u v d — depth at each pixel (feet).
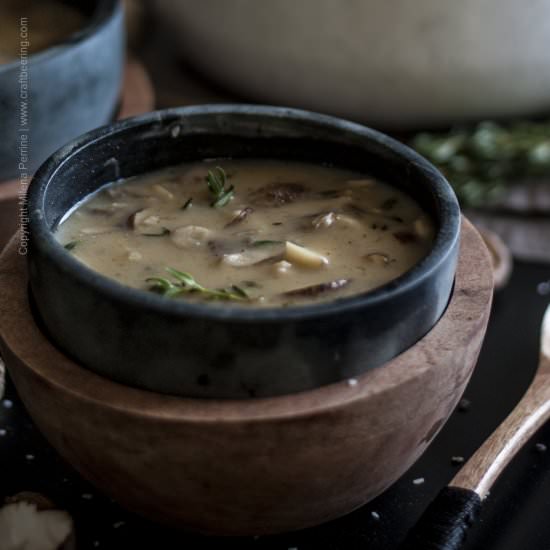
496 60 2.64
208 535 1.86
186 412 1.71
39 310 1.81
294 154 2.03
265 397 1.73
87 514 1.92
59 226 1.92
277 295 1.81
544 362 2.12
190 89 2.90
